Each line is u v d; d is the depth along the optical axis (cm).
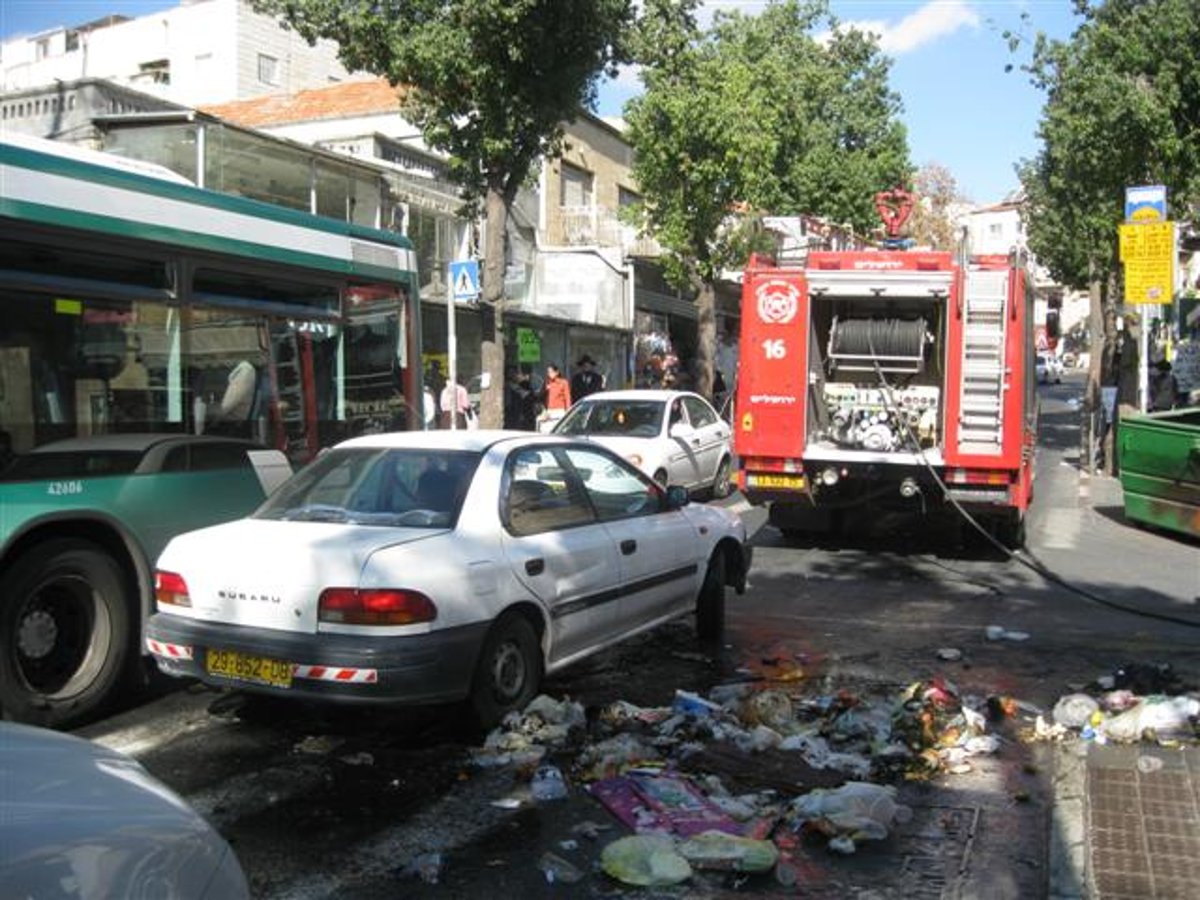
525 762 530
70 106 1683
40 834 225
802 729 574
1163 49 1562
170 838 247
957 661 735
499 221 1605
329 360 832
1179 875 414
